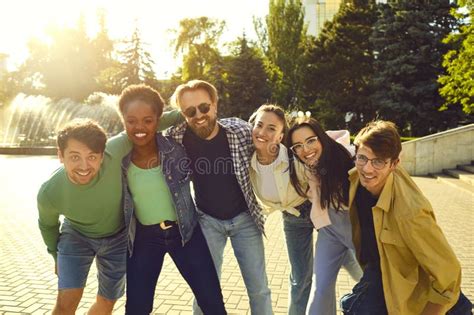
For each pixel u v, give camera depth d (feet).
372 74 95.50
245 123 11.59
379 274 9.15
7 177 49.06
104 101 99.66
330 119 97.04
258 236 11.76
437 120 83.56
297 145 10.48
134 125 9.95
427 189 41.91
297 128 10.51
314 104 101.55
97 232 10.67
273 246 22.56
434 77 84.48
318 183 10.64
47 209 10.21
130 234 10.49
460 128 54.70
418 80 86.07
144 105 9.93
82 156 9.32
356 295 9.26
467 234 24.20
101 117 95.09
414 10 86.17
